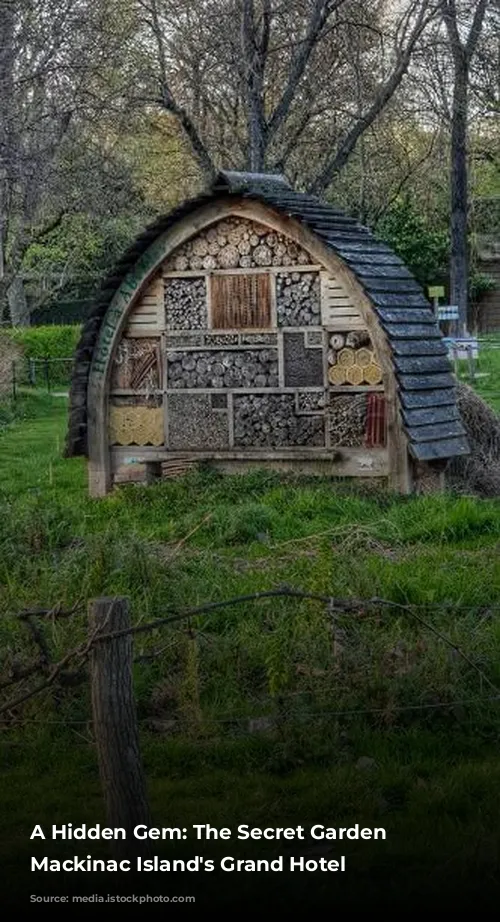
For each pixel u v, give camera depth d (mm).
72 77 25219
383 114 25547
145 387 16969
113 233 38031
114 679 6391
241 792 7508
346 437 15922
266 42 22828
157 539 13422
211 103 25250
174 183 30500
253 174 16609
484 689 8617
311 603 9797
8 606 10383
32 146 26375
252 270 16375
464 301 36188
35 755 8297
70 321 49938
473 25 24094
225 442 16625
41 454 20766
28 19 24750
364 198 28141
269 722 8414
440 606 10008
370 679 8594
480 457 16453
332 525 13734
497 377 29750
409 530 13289
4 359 31516
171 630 9734
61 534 12688
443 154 32094
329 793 7312
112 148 28625
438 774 7594
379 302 15688
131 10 24641
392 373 15547
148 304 16938
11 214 31000
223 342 16594
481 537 13227
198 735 8406
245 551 12773
